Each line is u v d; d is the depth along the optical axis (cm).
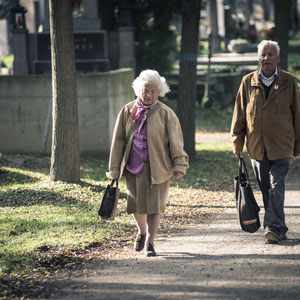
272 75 1420
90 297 1087
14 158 2939
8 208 1878
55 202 1970
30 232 1580
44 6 5541
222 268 1238
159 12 5719
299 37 11181
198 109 5506
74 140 2238
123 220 1755
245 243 1453
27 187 2158
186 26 3067
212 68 6312
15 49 5634
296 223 1653
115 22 6178
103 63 5478
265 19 14525
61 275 1229
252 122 1433
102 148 3200
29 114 3231
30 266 1285
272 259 1288
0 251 1381
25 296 1104
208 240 1505
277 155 1418
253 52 8306
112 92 3200
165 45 5888
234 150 1494
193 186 2480
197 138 4300
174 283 1149
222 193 2298
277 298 1042
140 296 1080
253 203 1437
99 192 2139
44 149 3194
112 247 1459
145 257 1351
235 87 5834
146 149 1313
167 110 1330
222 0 8269
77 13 5550
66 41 2158
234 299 1045
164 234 1605
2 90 3225
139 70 5797
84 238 1514
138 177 1320
